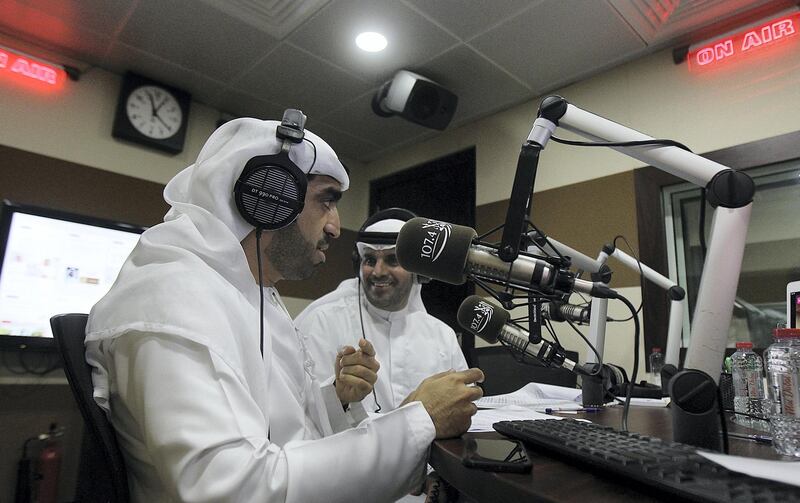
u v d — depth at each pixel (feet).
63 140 8.44
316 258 3.50
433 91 8.87
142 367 2.06
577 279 2.24
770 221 6.91
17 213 7.38
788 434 2.16
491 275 2.21
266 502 1.87
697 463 1.45
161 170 9.45
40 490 7.18
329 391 3.26
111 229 8.14
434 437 2.35
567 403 4.53
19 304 7.22
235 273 2.77
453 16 7.38
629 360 7.59
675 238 7.77
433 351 6.57
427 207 11.62
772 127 6.91
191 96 9.85
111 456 2.11
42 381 7.58
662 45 7.98
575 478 1.54
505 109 10.18
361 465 2.13
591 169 8.69
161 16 7.50
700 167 2.17
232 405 2.04
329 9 7.26
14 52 8.13
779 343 2.82
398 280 6.40
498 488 1.53
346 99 9.87
